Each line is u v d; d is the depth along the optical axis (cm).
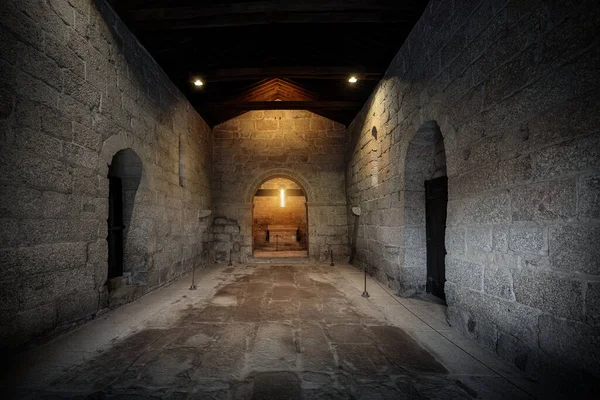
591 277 175
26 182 256
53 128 285
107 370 225
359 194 739
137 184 467
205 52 529
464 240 294
